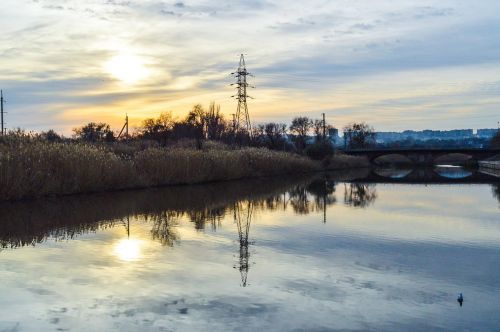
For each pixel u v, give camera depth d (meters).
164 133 61.34
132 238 13.64
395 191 32.62
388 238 14.23
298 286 9.20
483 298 8.57
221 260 11.20
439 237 14.41
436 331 7.09
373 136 126.94
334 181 43.81
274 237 14.22
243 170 40.41
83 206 19.89
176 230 15.09
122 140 62.97
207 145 50.44
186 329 7.04
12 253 11.59
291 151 72.88
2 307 7.85
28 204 20.02
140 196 24.03
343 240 13.86
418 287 9.23
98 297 8.40
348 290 8.98
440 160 131.00
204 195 25.83
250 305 8.08
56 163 23.20
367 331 7.07
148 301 8.23
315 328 7.13
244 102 69.56
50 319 7.37
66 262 10.76
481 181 45.47
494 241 13.84
